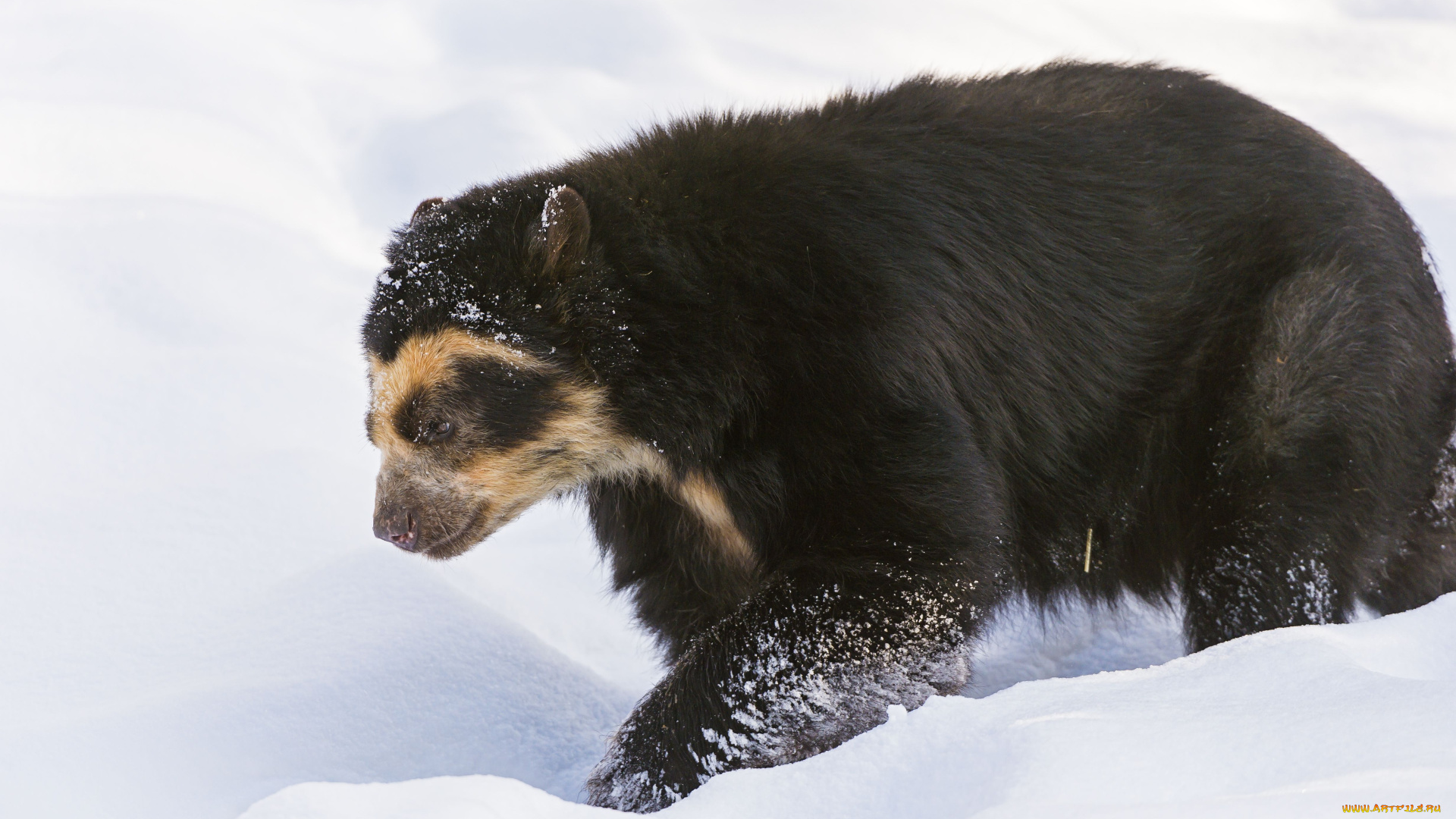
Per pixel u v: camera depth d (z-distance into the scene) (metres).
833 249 9.14
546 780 9.79
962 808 5.53
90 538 13.91
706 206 9.36
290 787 5.71
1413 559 10.92
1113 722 5.80
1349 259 10.02
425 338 9.26
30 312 22.91
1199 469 10.26
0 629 11.70
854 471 8.89
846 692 8.59
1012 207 9.91
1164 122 10.52
